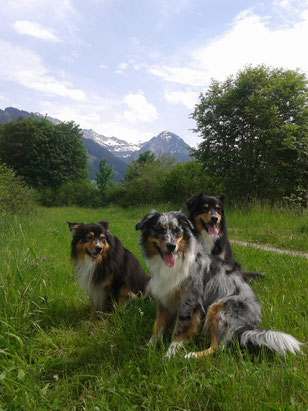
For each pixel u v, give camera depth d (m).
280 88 4.80
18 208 5.47
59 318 1.37
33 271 1.71
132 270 1.64
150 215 1.34
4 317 1.24
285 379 0.85
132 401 0.83
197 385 0.88
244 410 0.76
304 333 1.14
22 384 0.89
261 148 5.03
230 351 1.03
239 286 1.23
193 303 1.20
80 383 0.92
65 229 3.98
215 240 2.02
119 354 1.08
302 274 1.88
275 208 4.46
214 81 5.46
